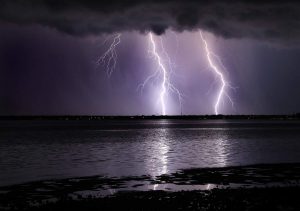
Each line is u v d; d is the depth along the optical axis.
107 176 25.39
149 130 112.38
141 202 16.52
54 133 93.06
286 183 22.30
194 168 29.06
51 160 35.44
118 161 34.22
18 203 17.45
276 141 60.38
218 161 33.78
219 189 19.55
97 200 17.16
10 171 28.20
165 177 24.75
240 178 24.14
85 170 28.44
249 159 35.38
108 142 59.59
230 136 75.75
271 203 16.25
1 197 18.84
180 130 111.06
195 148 48.22
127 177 24.89
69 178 24.72
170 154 40.59
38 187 21.58
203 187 21.19
